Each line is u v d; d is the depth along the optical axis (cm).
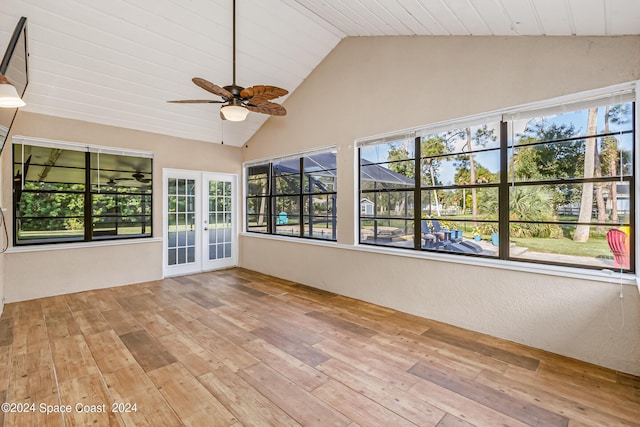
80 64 361
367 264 399
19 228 404
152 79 409
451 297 322
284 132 518
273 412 189
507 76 280
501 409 191
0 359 251
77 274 439
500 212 296
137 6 320
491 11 238
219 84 445
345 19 351
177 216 542
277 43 406
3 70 255
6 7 284
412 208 362
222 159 592
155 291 448
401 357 256
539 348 268
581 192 258
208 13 345
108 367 240
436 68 328
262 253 568
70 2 299
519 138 286
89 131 444
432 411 190
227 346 276
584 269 250
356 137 407
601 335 239
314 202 485
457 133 326
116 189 480
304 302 399
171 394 206
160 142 514
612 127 242
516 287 279
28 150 407
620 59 228
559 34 250
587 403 196
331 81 438
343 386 216
